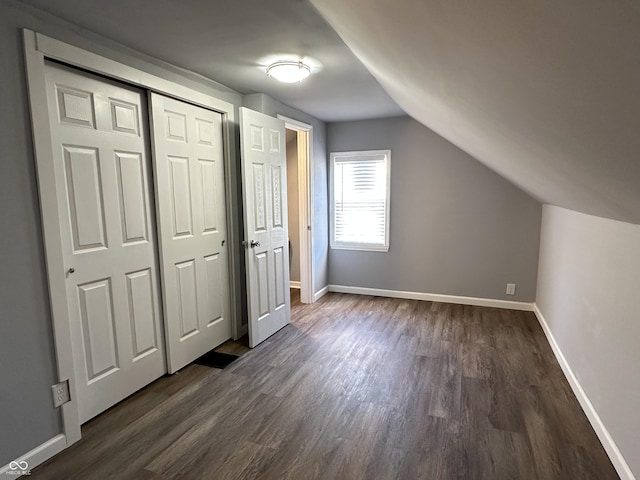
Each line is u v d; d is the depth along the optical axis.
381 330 3.36
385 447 1.80
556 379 2.46
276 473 1.64
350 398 2.24
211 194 2.83
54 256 1.72
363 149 4.33
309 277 4.20
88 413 2.00
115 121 2.08
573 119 0.84
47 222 1.69
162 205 2.38
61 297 1.76
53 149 1.76
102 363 2.07
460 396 2.25
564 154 1.20
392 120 4.17
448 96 1.50
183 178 2.55
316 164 4.20
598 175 1.16
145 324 2.34
